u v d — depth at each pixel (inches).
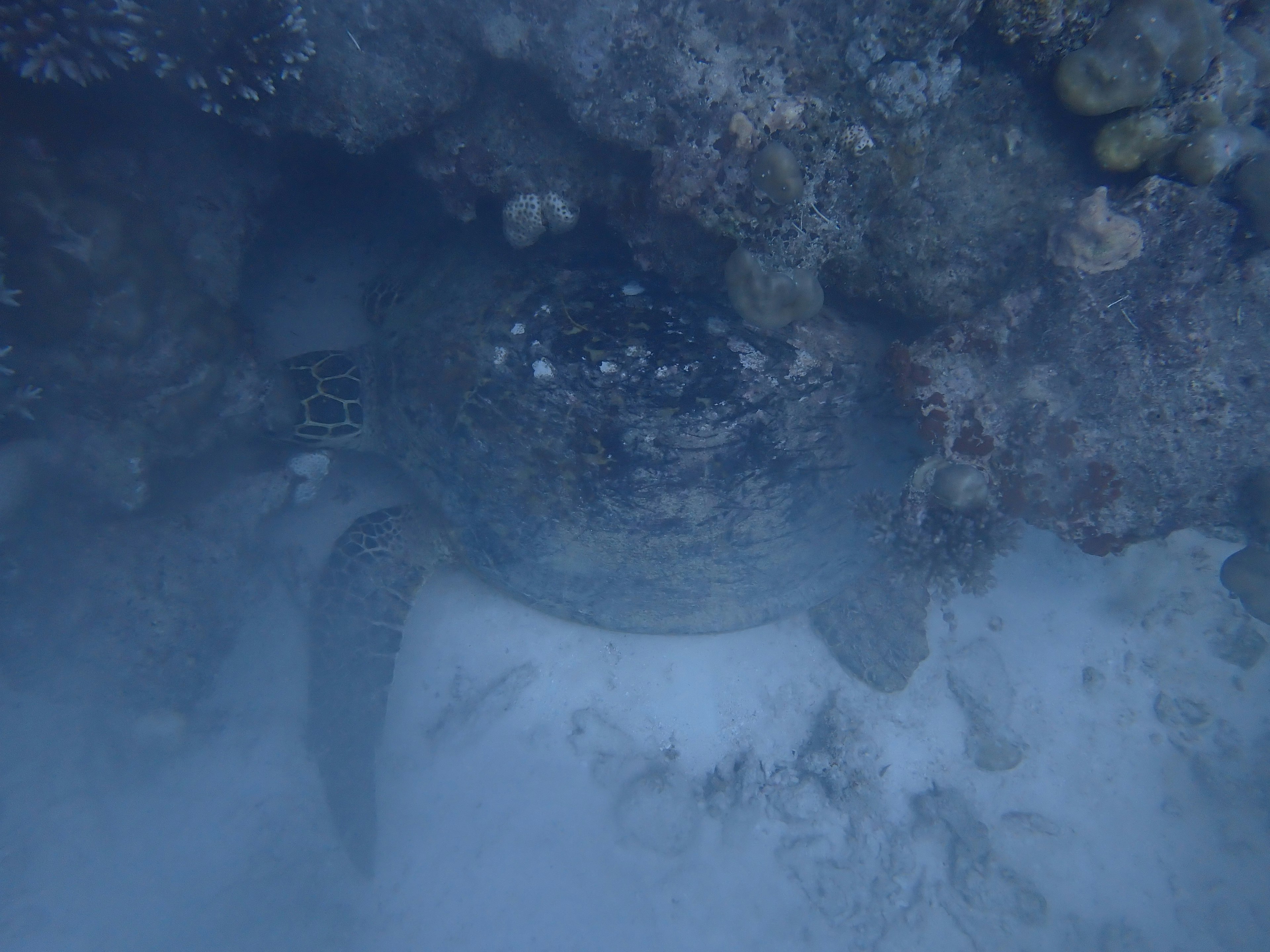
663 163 27.8
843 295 32.2
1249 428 29.8
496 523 35.0
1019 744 41.1
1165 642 43.6
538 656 39.6
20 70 24.1
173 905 33.7
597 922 35.9
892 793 40.2
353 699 35.5
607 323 32.0
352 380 37.4
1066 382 30.2
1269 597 34.2
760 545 34.4
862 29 25.5
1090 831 41.2
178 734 34.9
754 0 25.4
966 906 38.8
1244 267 28.7
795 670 41.2
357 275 40.9
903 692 41.3
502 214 33.4
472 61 27.8
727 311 32.1
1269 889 40.3
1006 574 43.6
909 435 33.5
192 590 34.5
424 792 37.1
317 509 39.4
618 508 32.8
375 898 35.0
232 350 32.1
